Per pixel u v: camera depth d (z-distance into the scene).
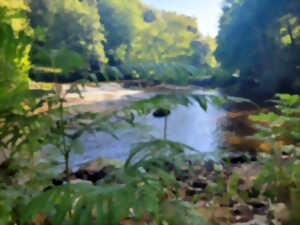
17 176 0.79
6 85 0.66
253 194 1.35
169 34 20.67
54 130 0.67
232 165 2.19
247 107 7.27
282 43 10.93
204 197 1.32
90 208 0.51
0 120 0.67
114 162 2.18
